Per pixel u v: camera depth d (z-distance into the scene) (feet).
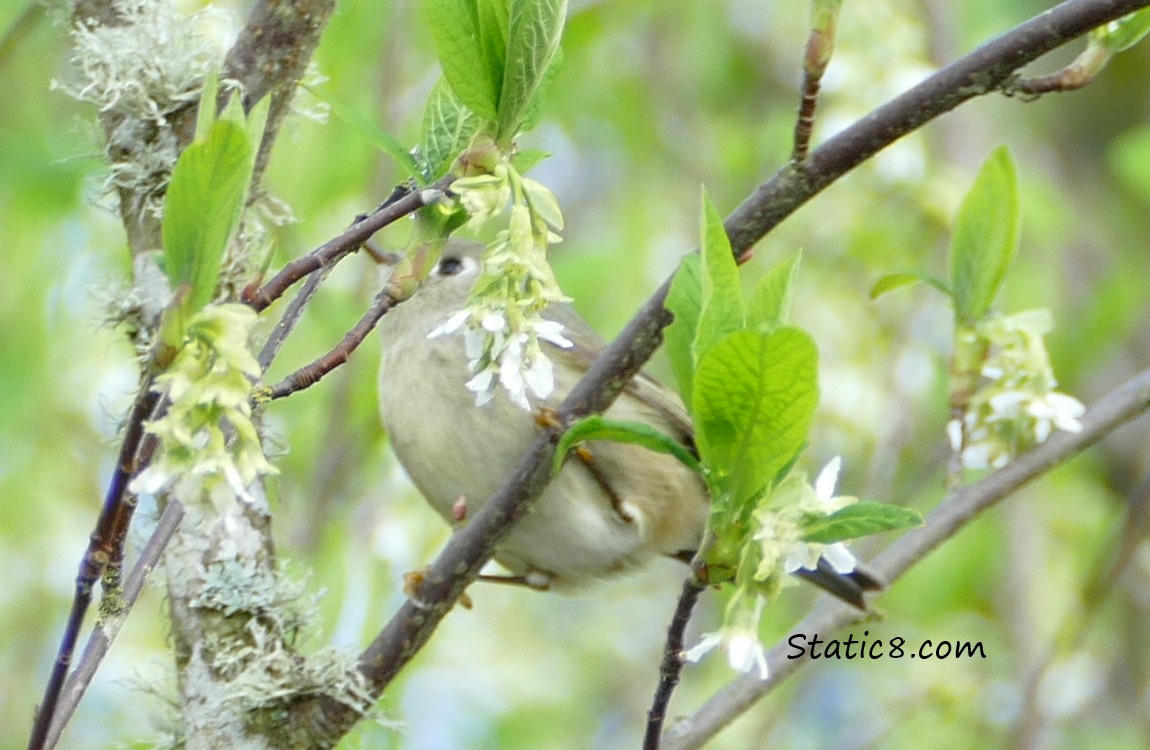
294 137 26.35
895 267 42.34
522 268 16.92
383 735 27.12
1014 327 25.12
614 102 50.96
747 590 16.48
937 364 44.75
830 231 42.37
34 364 40.68
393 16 38.99
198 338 14.17
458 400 29.60
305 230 37.24
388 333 31.81
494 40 17.15
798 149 18.83
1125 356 52.39
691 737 24.12
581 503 30.04
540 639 51.42
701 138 51.88
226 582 21.94
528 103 17.10
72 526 43.68
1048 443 25.99
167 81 22.59
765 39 55.36
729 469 16.71
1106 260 54.60
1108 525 44.39
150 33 22.66
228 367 14.05
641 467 30.45
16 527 43.42
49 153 39.65
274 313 36.63
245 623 21.86
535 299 16.97
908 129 19.26
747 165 50.01
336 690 21.57
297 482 37.42
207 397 13.93
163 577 23.18
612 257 43.80
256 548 22.39
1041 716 33.55
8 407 40.50
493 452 29.45
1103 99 57.72
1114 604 46.68
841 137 19.17
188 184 13.93
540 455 20.45
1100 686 46.03
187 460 14.11
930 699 42.32
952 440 25.75
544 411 20.39
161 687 23.48
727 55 53.83
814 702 46.47
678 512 31.24
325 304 37.88
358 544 35.88
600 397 20.30
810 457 42.93
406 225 38.88
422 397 30.07
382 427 36.27
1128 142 47.11
